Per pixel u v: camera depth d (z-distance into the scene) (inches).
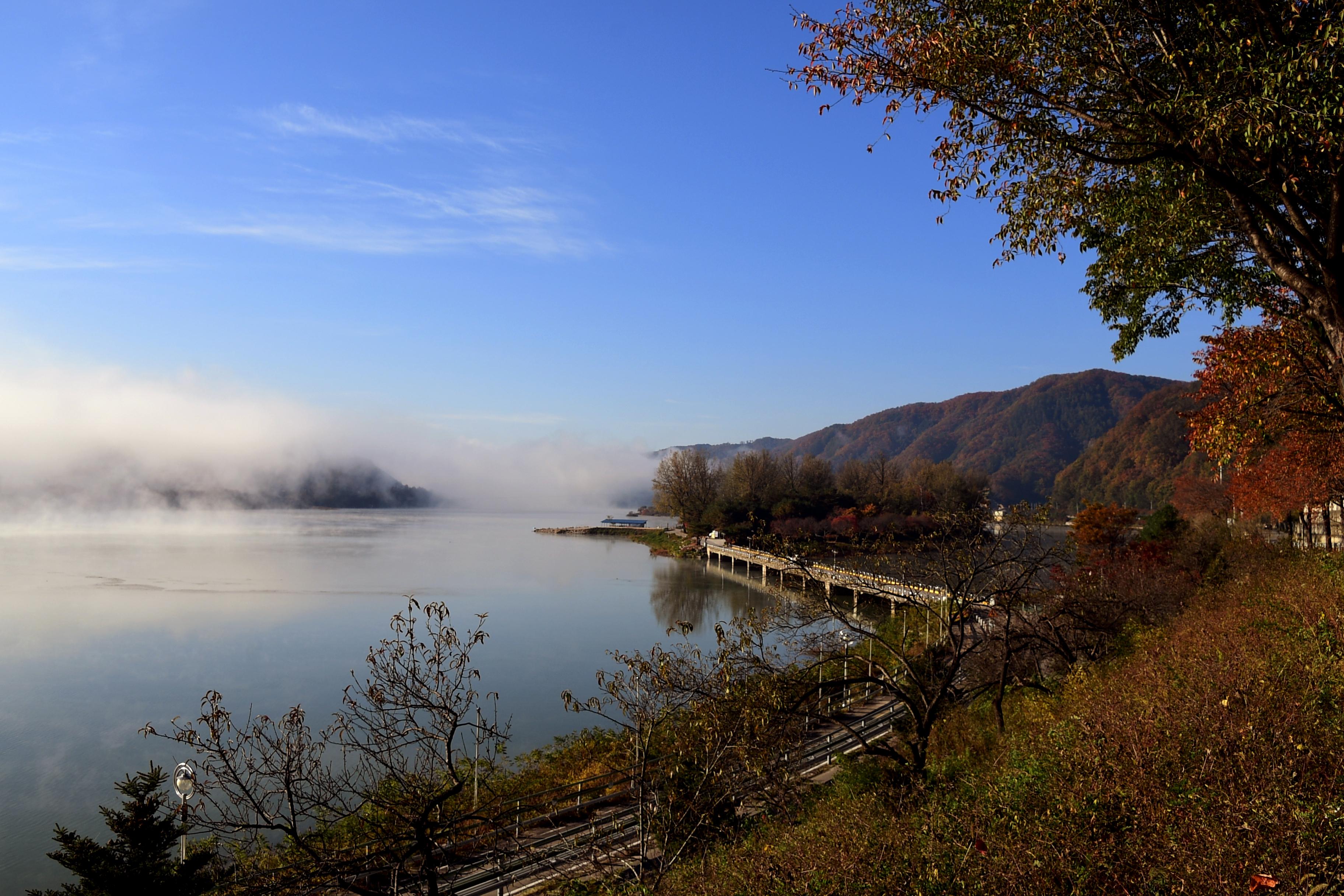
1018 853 260.4
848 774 621.0
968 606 675.4
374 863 472.7
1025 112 435.2
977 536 707.4
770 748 515.5
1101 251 591.2
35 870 908.0
